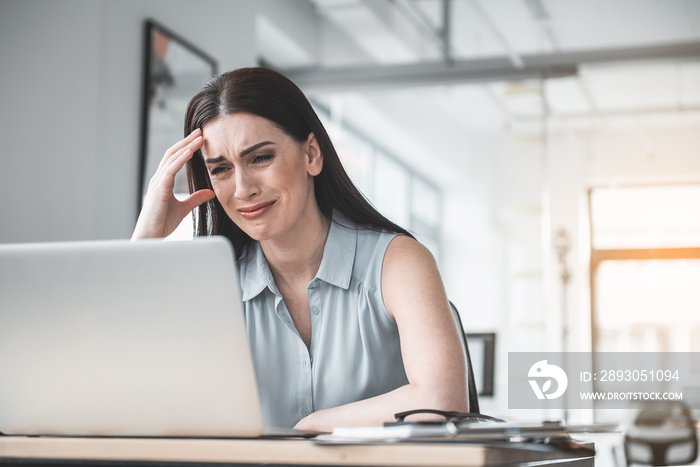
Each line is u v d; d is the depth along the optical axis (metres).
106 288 0.91
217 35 3.98
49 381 0.95
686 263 5.19
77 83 3.06
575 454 0.99
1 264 0.93
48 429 0.97
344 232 1.42
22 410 0.97
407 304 1.27
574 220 5.30
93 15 3.11
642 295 5.21
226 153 1.31
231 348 0.89
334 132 5.59
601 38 4.65
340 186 1.43
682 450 4.35
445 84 4.92
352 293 1.38
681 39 4.58
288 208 1.32
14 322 0.94
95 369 0.93
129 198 3.26
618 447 3.85
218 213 1.48
